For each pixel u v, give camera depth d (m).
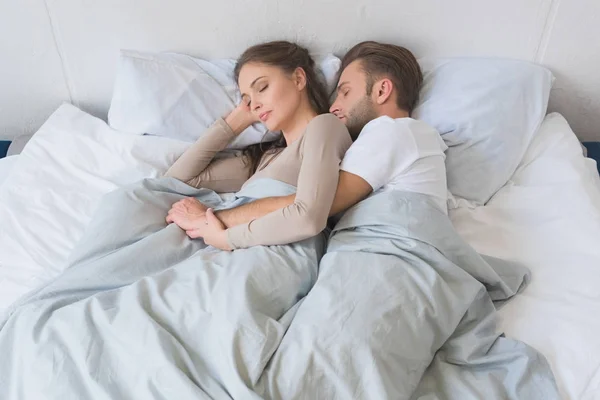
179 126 1.37
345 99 1.24
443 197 1.12
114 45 1.43
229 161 1.35
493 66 1.32
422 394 0.89
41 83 1.50
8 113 1.56
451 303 0.94
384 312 0.89
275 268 0.98
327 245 1.11
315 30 1.39
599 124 1.52
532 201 1.20
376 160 1.06
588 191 1.20
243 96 1.27
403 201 1.04
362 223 1.04
